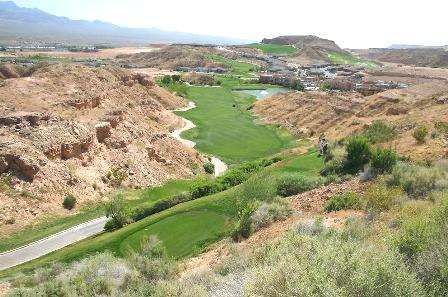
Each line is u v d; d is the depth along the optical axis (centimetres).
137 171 4884
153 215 3456
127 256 2492
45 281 2058
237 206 3044
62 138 4344
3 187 3681
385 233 1377
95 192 4297
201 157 5925
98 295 1620
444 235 1111
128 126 5450
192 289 1316
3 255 3109
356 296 812
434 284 898
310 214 2269
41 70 6112
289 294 850
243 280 1291
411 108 6038
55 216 3762
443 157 3031
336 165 3434
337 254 923
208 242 2634
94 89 5997
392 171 2548
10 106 4678
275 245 1472
